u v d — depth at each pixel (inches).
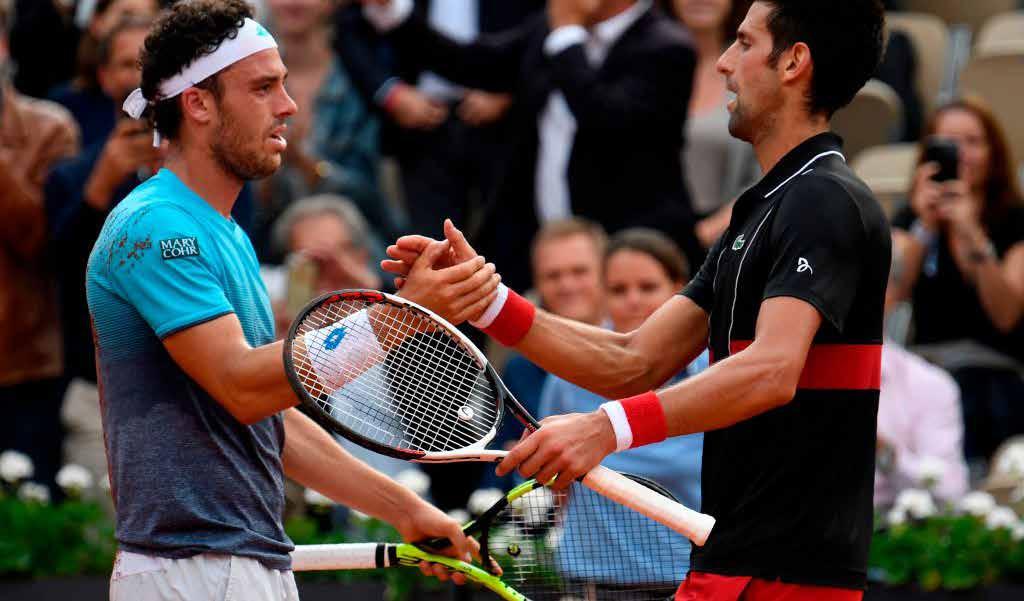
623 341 564.4
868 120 1218.0
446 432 568.7
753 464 505.7
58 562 829.8
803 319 482.0
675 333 562.6
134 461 507.8
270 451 530.3
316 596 797.2
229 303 510.6
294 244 966.4
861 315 502.6
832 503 499.8
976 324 1043.9
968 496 887.1
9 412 951.6
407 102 1128.2
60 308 960.9
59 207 945.5
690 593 513.3
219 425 513.7
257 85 520.1
